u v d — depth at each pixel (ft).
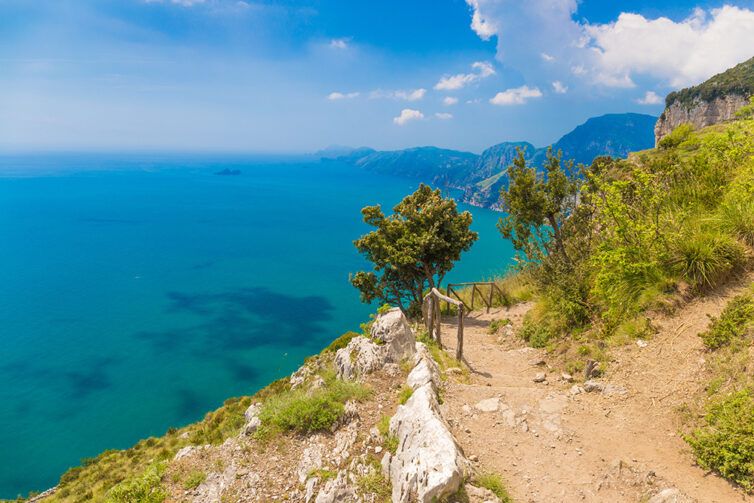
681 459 18.44
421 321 62.80
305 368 57.16
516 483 18.74
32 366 339.98
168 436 142.41
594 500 17.38
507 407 24.86
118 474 107.24
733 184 31.14
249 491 23.31
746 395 18.71
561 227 47.98
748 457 16.30
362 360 32.42
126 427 247.91
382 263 76.69
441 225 73.00
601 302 34.42
